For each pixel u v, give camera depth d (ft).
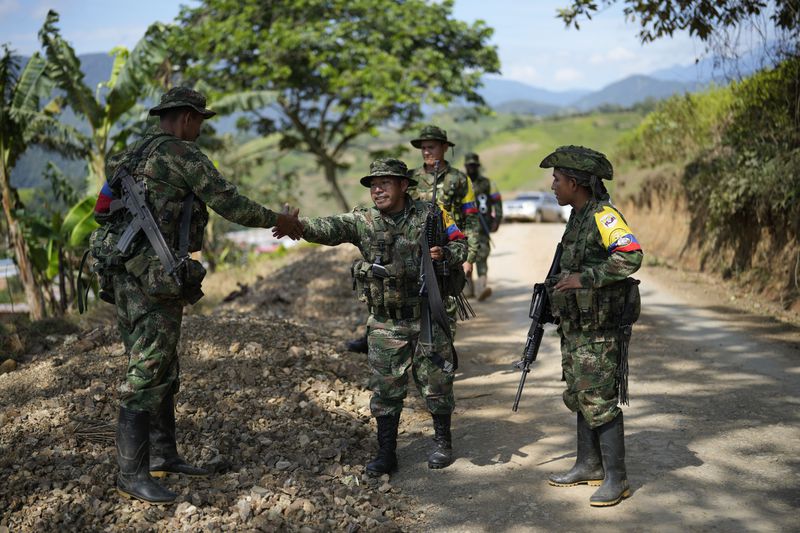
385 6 91.91
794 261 28.12
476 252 20.27
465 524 11.58
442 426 13.93
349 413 16.44
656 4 27.30
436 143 19.63
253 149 98.53
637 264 11.10
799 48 26.76
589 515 11.62
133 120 44.88
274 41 86.99
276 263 48.29
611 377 11.79
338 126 101.04
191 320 20.58
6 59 36.01
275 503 11.69
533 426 15.98
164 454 12.51
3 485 11.73
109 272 11.59
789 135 30.63
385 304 13.28
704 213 39.27
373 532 11.12
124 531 10.78
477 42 99.25
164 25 41.19
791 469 12.97
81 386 16.29
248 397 16.33
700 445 14.32
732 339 23.09
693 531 10.95
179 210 11.52
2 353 19.79
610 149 74.64
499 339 24.73
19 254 34.47
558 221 89.45
